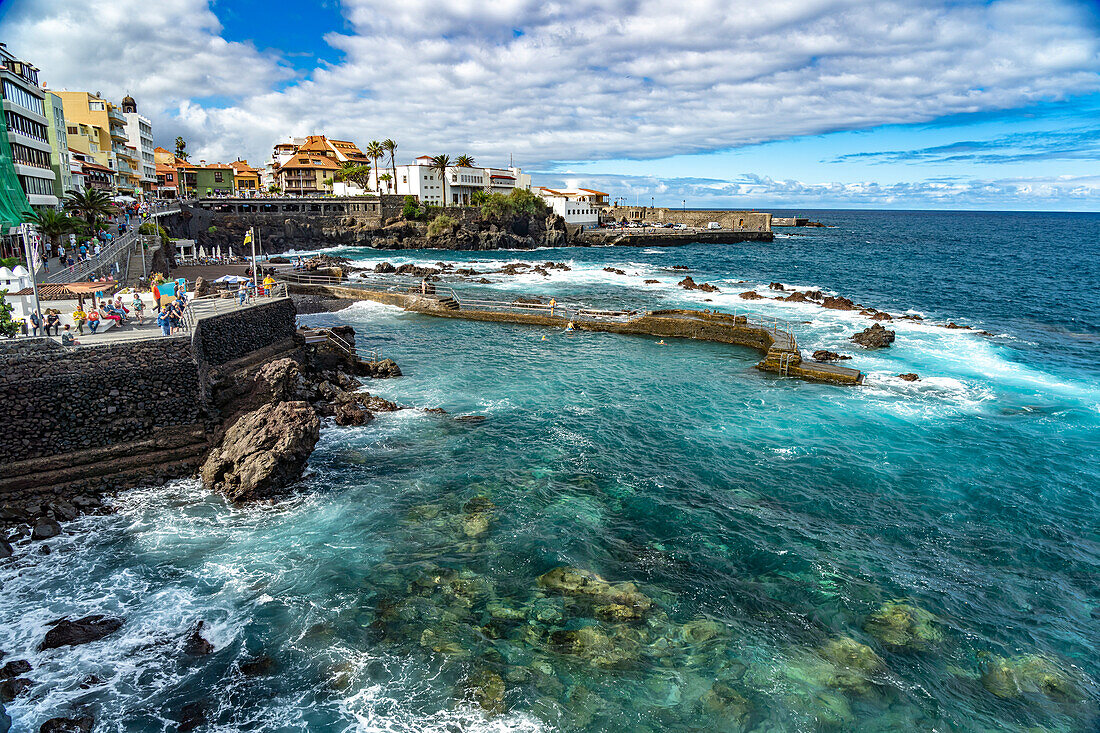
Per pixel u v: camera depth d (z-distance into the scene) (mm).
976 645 16922
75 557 19859
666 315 55656
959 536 22078
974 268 103562
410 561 19984
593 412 33344
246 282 46219
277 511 22750
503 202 143375
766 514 23219
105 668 15555
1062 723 14570
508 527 21938
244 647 16312
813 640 16938
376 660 15945
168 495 23625
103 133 101375
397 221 132375
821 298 67188
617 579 19250
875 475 26344
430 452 27906
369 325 54906
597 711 14508
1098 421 32438
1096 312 63500
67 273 40250
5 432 22422
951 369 42250
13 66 53750
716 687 15258
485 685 15172
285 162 158125
